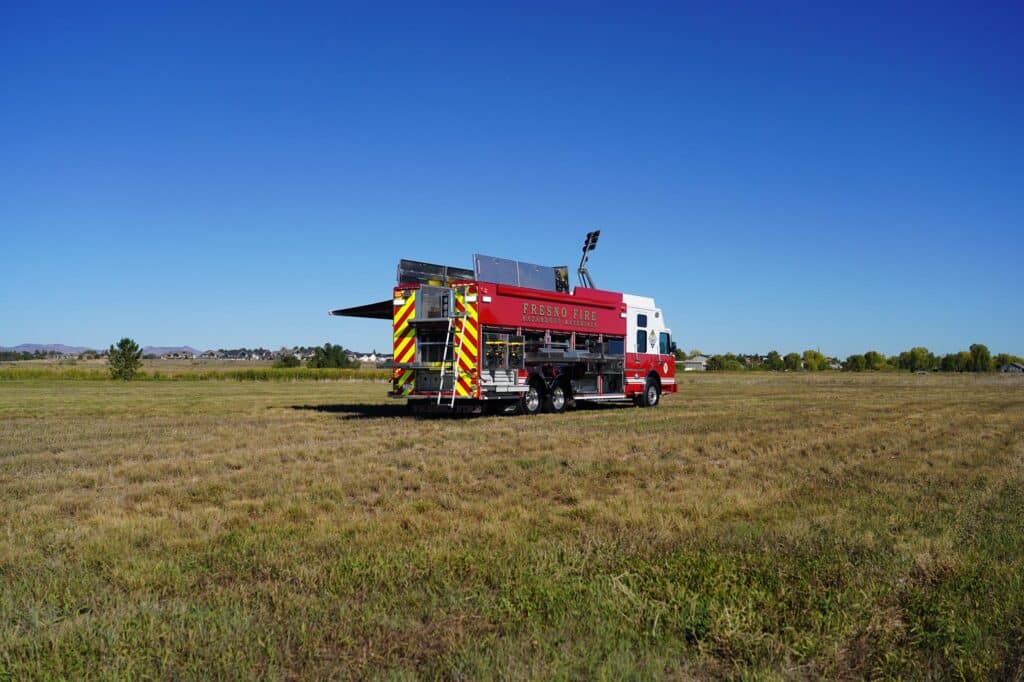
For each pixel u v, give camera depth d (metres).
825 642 4.29
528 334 18.61
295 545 6.23
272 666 3.92
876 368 122.06
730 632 4.34
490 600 4.93
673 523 7.04
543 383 19.27
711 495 8.45
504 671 3.88
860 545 6.22
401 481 9.33
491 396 17.53
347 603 4.84
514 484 9.23
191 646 4.14
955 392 37.19
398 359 18.00
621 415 19.39
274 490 8.79
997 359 120.69
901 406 24.77
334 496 8.44
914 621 4.62
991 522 7.24
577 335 20.34
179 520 7.24
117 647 4.11
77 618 4.54
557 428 15.72
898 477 9.90
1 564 5.75
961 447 13.17
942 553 5.90
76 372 59.25
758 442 13.55
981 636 4.39
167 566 5.62
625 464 10.66
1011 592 5.06
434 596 4.95
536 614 4.66
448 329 17.27
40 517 7.42
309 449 12.25
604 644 4.25
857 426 16.86
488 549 6.06
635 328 22.66
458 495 8.55
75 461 11.15
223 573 5.54
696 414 19.95
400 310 17.91
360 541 6.38
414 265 18.36
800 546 6.14
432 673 3.91
